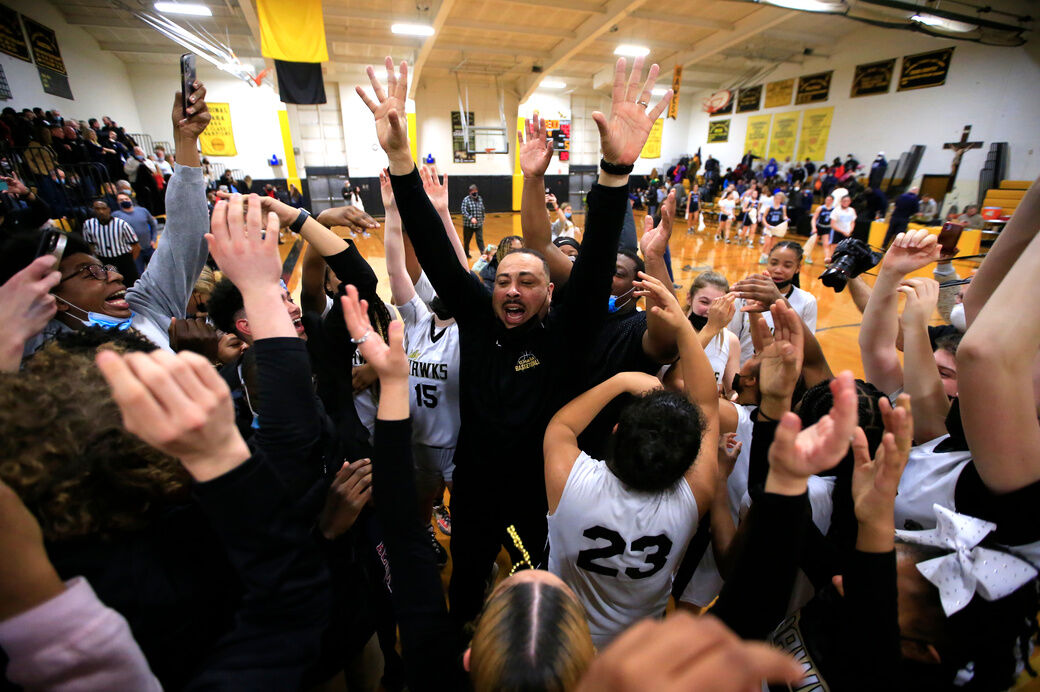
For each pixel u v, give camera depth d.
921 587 0.88
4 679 0.58
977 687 0.86
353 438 1.50
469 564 1.61
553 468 1.17
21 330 0.87
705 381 1.28
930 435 1.25
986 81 11.62
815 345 1.73
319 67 8.14
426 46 11.63
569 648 0.64
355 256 1.47
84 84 11.30
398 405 0.86
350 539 1.14
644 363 1.66
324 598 0.73
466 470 1.56
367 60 14.62
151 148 14.85
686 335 1.28
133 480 0.66
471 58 14.80
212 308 1.81
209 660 0.66
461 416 1.57
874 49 13.85
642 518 1.08
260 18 7.15
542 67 14.57
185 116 1.51
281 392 0.82
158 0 9.08
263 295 0.84
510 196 19.27
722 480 1.41
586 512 1.11
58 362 0.75
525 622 0.66
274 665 0.66
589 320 1.39
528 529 1.58
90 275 1.43
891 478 0.74
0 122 5.97
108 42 12.51
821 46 15.12
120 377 0.50
